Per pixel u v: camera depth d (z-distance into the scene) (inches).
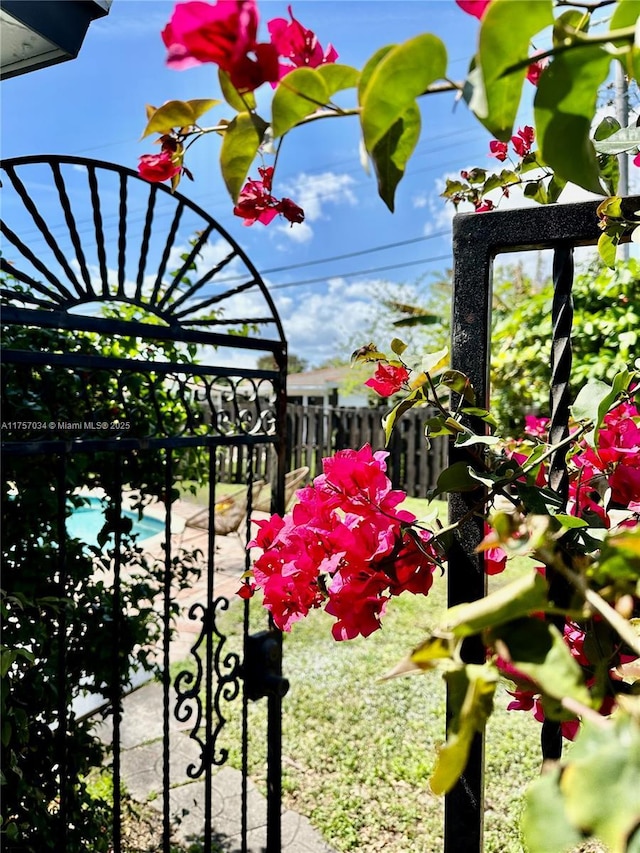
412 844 75.1
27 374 49.6
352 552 31.5
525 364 157.8
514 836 72.4
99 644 72.0
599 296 128.6
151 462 78.8
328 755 92.7
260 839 75.9
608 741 12.9
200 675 61.8
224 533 169.5
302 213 31.9
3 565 63.2
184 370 56.8
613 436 32.9
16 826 56.1
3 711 52.5
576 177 17.7
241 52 17.6
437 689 112.3
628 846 11.8
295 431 335.0
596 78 16.7
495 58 16.0
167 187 53.6
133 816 80.0
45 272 47.6
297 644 131.8
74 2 39.2
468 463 35.5
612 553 15.6
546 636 14.9
